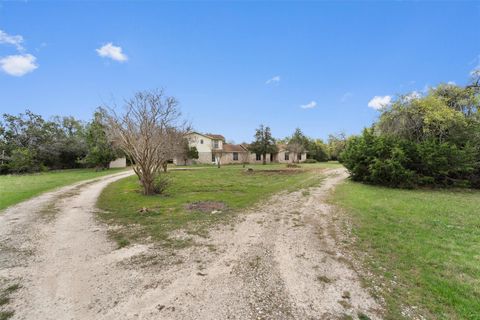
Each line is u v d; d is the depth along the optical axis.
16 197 9.50
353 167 14.12
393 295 3.07
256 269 3.77
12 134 27.02
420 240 4.91
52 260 4.02
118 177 18.20
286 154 46.12
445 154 12.09
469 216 6.68
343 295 3.08
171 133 13.18
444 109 12.60
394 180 12.20
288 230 5.71
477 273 3.58
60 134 32.19
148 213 7.16
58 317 2.60
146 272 3.64
